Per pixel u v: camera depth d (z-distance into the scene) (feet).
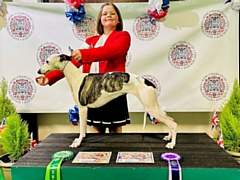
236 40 4.91
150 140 3.58
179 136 3.81
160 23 4.98
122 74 3.18
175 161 2.64
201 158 2.77
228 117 4.33
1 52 5.08
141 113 5.54
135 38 5.02
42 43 5.08
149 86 3.15
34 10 5.04
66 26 5.05
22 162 2.68
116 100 3.80
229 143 4.28
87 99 3.23
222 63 4.97
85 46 3.96
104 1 5.41
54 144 3.39
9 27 5.05
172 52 5.02
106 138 3.70
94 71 3.84
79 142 3.32
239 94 4.41
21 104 5.18
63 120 5.65
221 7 4.87
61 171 2.53
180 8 4.93
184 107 5.09
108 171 2.51
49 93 5.16
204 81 5.02
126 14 4.98
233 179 2.47
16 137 4.08
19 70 5.12
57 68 3.16
